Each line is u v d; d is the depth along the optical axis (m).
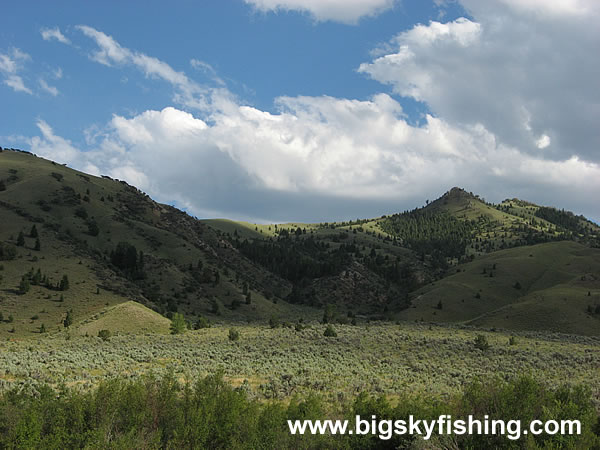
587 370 51.06
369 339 75.06
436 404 23.20
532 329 123.50
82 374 45.31
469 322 141.88
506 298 185.75
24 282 113.31
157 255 189.00
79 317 103.25
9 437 19.61
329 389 40.00
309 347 66.50
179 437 20.52
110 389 22.86
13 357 55.31
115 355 59.19
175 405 23.00
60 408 21.86
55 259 142.38
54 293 116.94
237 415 21.73
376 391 38.78
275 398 36.19
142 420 21.38
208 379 24.33
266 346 69.44
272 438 20.62
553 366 53.59
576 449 16.83
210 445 20.97
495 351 64.88
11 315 97.12
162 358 59.31
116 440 19.56
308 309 199.12
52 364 51.16
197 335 85.88
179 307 145.25
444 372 49.28
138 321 96.62
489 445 18.55
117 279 141.00
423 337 78.50
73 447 19.70
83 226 191.38
